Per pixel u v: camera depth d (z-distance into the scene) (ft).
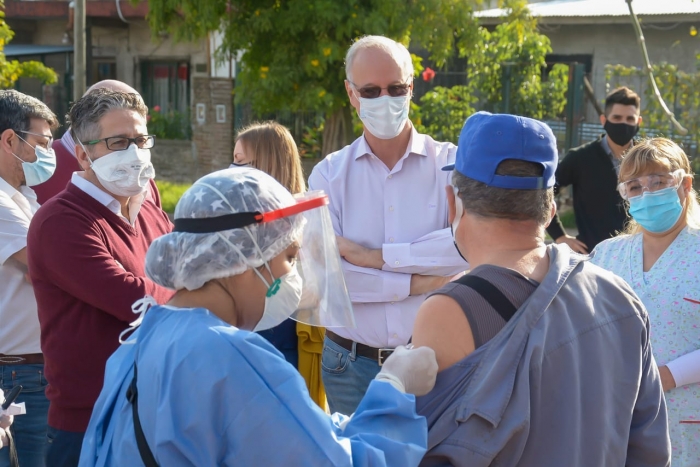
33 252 9.64
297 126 46.60
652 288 10.21
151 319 6.11
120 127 9.92
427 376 5.94
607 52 44.78
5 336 11.66
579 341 6.13
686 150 36.01
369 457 5.56
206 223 5.91
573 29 45.24
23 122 12.27
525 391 5.80
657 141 10.63
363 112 10.71
